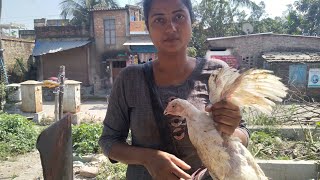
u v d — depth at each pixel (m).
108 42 23.53
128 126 2.15
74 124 12.26
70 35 23.89
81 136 8.91
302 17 31.34
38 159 8.57
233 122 1.72
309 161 6.07
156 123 1.95
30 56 25.31
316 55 19.73
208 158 1.75
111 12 23.23
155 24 1.92
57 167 1.80
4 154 8.68
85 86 23.89
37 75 24.56
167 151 1.96
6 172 7.62
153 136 1.97
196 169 1.94
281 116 9.51
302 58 19.06
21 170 7.77
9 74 23.34
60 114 10.18
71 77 24.09
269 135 8.37
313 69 18.91
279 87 1.64
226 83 1.67
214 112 1.75
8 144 9.27
